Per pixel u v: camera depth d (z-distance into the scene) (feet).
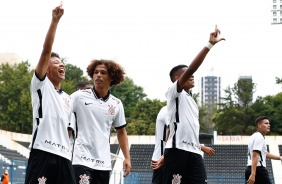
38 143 17.79
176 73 24.31
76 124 20.99
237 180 106.73
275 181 107.04
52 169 17.93
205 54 20.03
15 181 91.25
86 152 20.49
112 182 99.45
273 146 142.92
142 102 218.18
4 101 203.82
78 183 19.94
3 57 322.55
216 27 19.79
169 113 22.68
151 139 152.56
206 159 137.39
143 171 131.95
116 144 150.92
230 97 238.27
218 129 222.89
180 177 22.21
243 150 141.90
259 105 217.77
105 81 21.36
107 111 21.33
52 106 18.45
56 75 19.33
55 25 17.69
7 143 133.59
